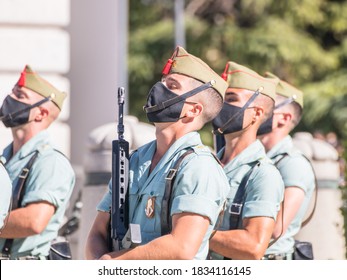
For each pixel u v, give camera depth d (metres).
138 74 61.91
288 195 15.76
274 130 16.45
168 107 12.33
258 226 13.71
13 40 24.00
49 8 24.27
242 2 63.66
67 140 24.06
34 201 14.75
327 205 22.44
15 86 15.41
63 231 18.83
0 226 13.10
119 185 12.28
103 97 25.42
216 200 12.04
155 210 12.12
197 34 63.22
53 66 24.27
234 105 14.48
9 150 15.47
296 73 63.09
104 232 12.84
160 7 65.38
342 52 64.44
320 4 65.25
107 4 25.58
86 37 25.42
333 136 39.28
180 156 12.16
